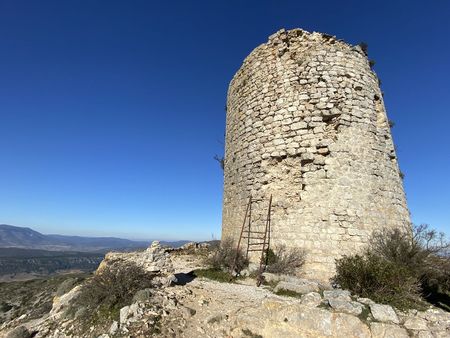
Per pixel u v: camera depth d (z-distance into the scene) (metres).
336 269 9.26
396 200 11.70
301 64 12.55
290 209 11.16
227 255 12.22
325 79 12.11
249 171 12.79
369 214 10.76
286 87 12.52
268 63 13.39
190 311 7.31
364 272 7.66
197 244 21.48
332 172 11.03
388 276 7.45
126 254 16.28
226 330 6.52
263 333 6.18
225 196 15.52
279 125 12.20
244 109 13.91
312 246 10.45
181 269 12.80
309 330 5.71
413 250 9.20
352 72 12.43
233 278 10.48
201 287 9.34
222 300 8.05
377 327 5.37
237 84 15.16
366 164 11.38
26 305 22.09
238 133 14.18
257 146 12.66
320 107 11.79
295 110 12.04
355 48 13.02
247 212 12.18
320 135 11.47
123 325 6.87
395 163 12.56
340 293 6.44
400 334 5.23
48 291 24.33
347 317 5.57
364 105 12.17
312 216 10.76
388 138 12.62
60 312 9.95
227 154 15.94
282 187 11.55
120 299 8.30
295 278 9.41
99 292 8.55
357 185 10.98
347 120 11.65
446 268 8.97
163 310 7.29
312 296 6.29
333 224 10.52
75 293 10.89
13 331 8.77
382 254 9.60
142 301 7.70
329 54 12.51
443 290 9.07
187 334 6.44
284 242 10.91
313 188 11.04
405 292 7.18
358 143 11.51
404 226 11.52
